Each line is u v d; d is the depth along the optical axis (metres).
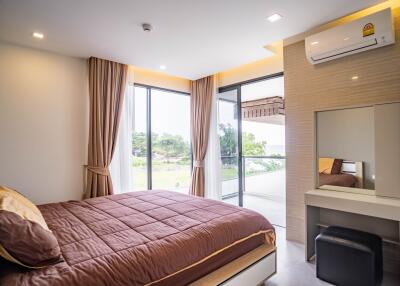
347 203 2.22
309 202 2.49
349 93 2.50
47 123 3.03
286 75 3.01
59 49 3.00
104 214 2.05
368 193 2.39
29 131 2.91
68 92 3.20
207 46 2.96
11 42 2.79
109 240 1.52
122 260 1.29
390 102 2.22
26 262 1.19
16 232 1.21
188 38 2.74
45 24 2.39
